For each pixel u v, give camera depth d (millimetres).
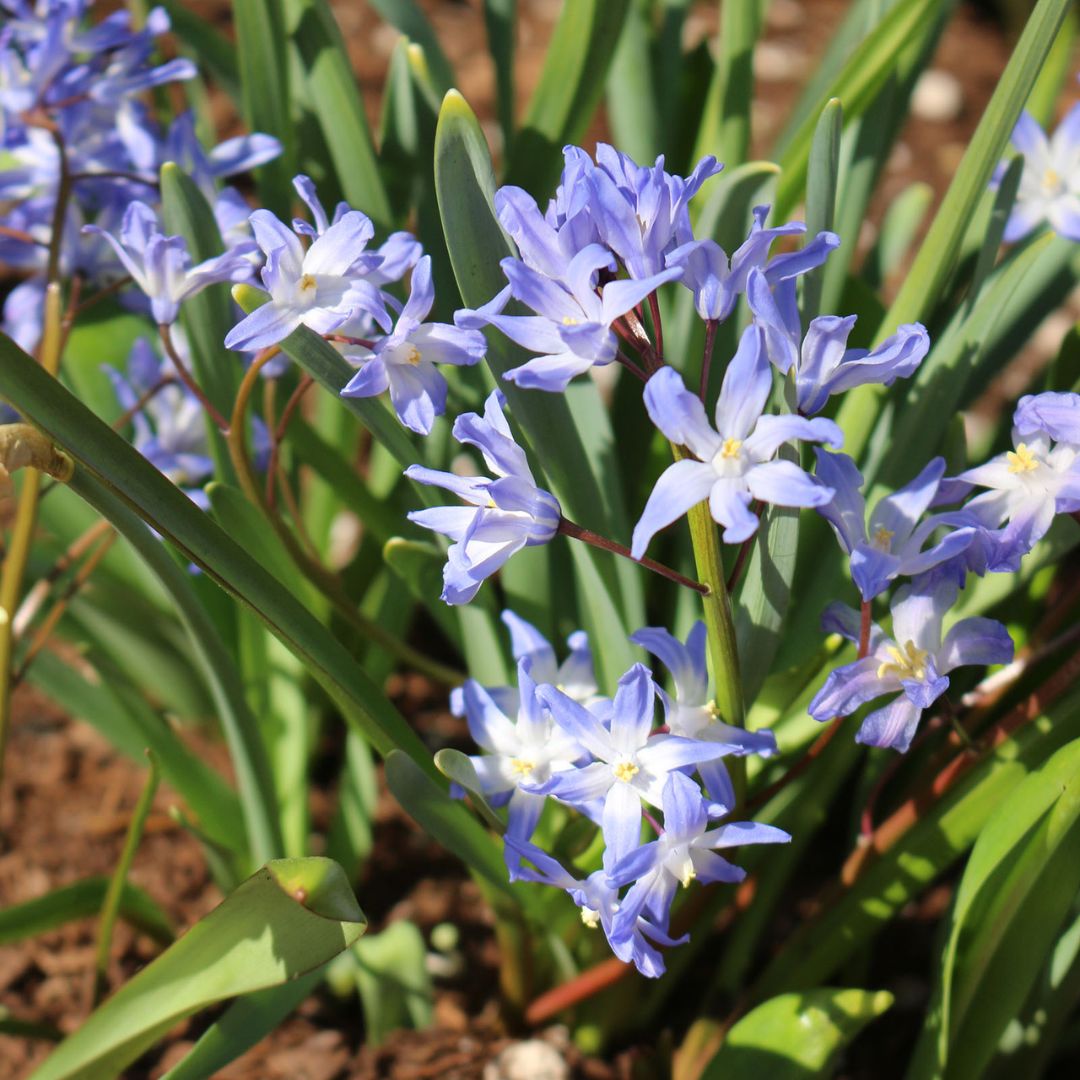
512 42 500
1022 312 480
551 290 373
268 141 465
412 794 403
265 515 441
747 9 477
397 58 470
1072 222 444
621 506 447
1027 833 406
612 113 523
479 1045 482
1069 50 521
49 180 465
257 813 456
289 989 418
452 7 973
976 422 677
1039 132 446
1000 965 419
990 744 417
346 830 500
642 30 510
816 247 376
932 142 875
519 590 465
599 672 466
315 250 396
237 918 391
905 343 376
